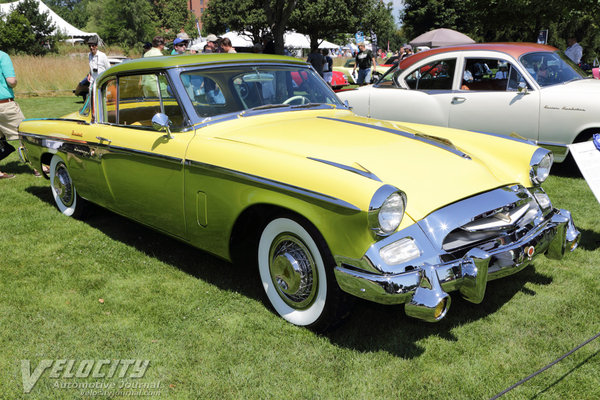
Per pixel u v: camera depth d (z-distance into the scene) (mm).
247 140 3008
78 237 4180
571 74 6145
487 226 2570
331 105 3926
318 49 13945
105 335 2734
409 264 2322
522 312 2910
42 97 17203
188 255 3801
